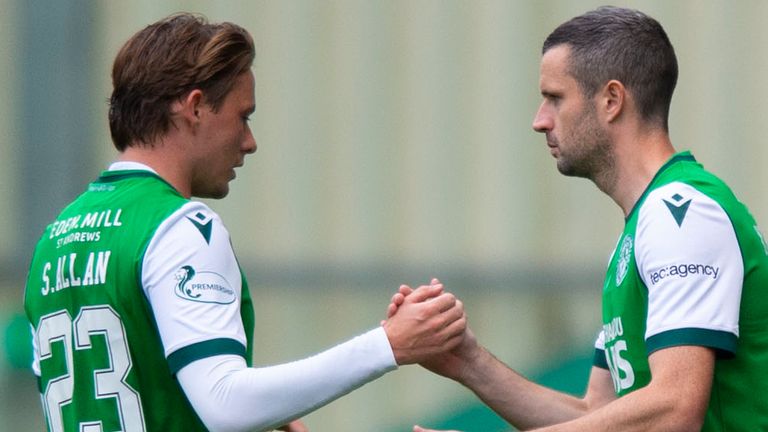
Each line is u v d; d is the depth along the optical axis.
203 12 20.11
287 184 20.33
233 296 9.34
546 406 11.38
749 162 20.58
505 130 20.33
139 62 9.67
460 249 20.39
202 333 9.03
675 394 9.02
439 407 20.00
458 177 20.34
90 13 19.91
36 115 19.83
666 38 10.22
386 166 20.36
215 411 8.95
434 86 20.31
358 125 20.33
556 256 20.41
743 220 9.45
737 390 9.45
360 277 20.34
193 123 9.68
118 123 9.80
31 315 9.95
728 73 20.58
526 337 20.36
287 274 20.34
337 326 20.36
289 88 20.31
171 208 9.33
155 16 19.98
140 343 9.25
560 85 10.20
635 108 10.03
